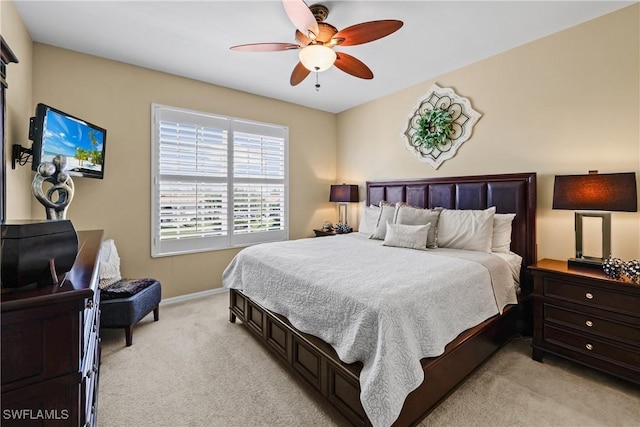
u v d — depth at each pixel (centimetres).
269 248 269
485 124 299
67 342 83
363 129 442
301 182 454
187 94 344
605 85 226
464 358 179
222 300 348
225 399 176
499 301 215
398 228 286
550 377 196
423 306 156
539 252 265
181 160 342
